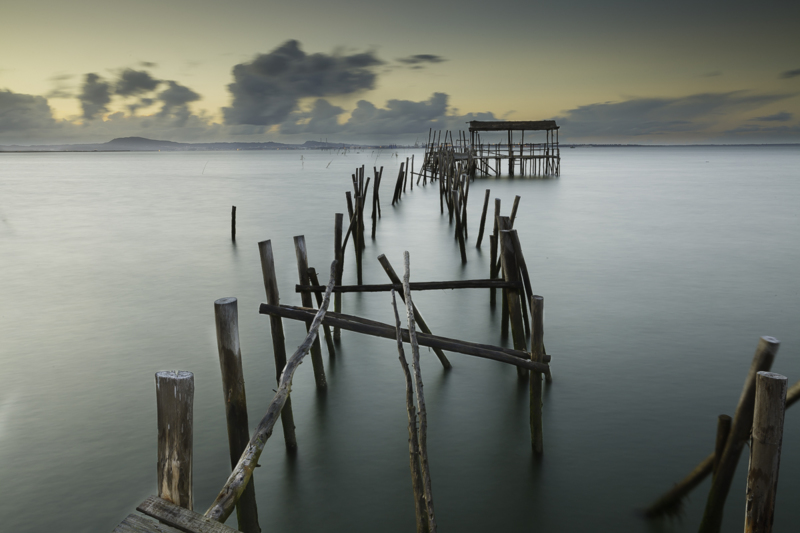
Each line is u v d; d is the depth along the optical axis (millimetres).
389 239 19547
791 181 47375
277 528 5055
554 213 26062
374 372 8164
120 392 7605
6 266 15648
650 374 7941
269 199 34250
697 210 26969
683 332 9602
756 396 3277
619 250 17094
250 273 14633
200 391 7559
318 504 5359
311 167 87938
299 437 6477
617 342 9141
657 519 5043
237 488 3742
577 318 10367
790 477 5535
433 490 5516
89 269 15234
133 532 2930
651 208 27891
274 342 6234
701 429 6496
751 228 21391
